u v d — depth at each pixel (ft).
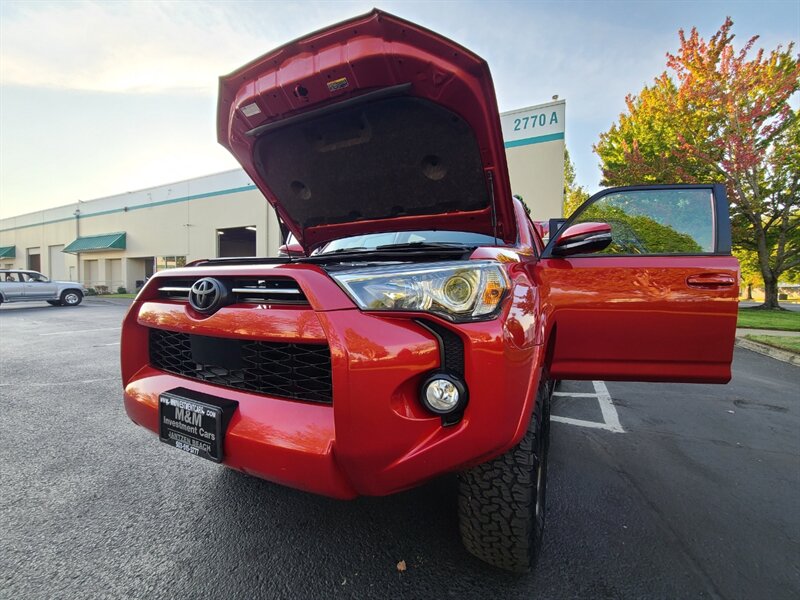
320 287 4.59
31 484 8.00
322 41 5.92
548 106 42.42
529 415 4.88
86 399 13.52
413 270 4.58
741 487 8.13
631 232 8.98
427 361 4.39
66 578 5.53
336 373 4.30
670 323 7.89
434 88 6.15
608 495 7.79
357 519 6.91
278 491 7.78
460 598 5.20
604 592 5.30
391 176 8.09
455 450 4.38
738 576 5.61
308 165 8.25
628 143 55.47
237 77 6.58
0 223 128.47
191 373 6.12
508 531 5.14
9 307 54.70
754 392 15.40
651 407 13.48
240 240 89.56
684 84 46.73
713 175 48.62
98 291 86.07
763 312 51.72
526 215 9.74
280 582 5.49
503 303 4.79
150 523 6.77
